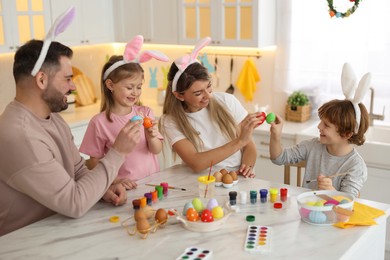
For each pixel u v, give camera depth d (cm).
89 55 455
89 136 253
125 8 432
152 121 244
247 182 228
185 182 230
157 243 170
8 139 180
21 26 369
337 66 365
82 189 188
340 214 178
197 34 396
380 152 312
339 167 233
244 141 231
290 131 347
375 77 352
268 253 160
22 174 181
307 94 381
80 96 438
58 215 196
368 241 180
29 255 165
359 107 227
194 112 256
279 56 385
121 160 197
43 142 186
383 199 319
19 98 192
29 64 186
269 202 203
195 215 179
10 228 200
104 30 434
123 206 203
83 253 165
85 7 412
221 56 415
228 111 261
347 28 355
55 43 193
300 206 183
